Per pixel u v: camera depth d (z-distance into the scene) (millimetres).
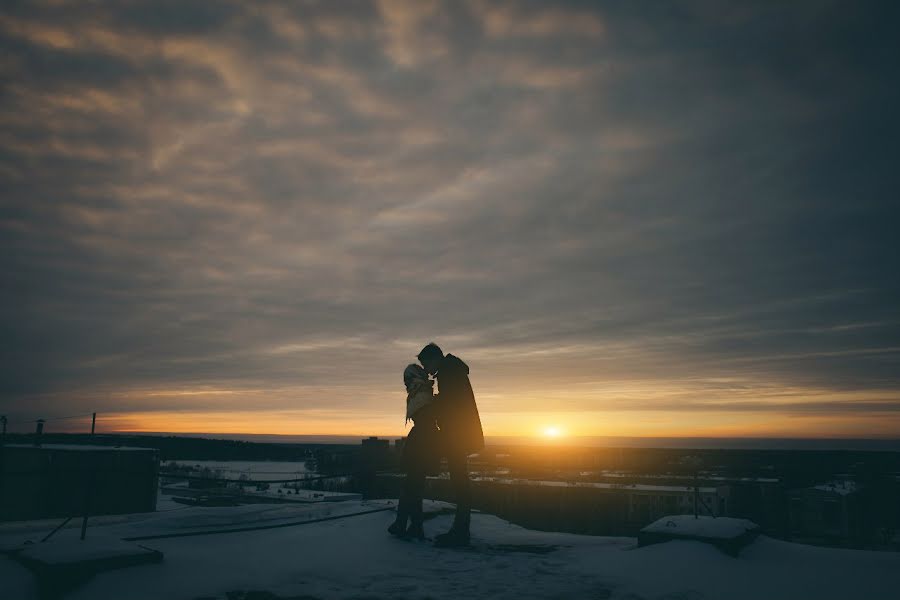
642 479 45531
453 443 6402
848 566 5336
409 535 6355
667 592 4625
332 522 7035
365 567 5262
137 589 4328
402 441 8852
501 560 5676
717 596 4539
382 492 8500
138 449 10375
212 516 6738
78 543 4863
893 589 4648
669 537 5934
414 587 4730
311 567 5141
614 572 5152
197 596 4336
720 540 5586
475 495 49844
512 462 65750
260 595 4445
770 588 4707
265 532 6387
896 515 42594
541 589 4695
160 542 5641
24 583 4258
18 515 8648
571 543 6629
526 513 46656
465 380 6645
